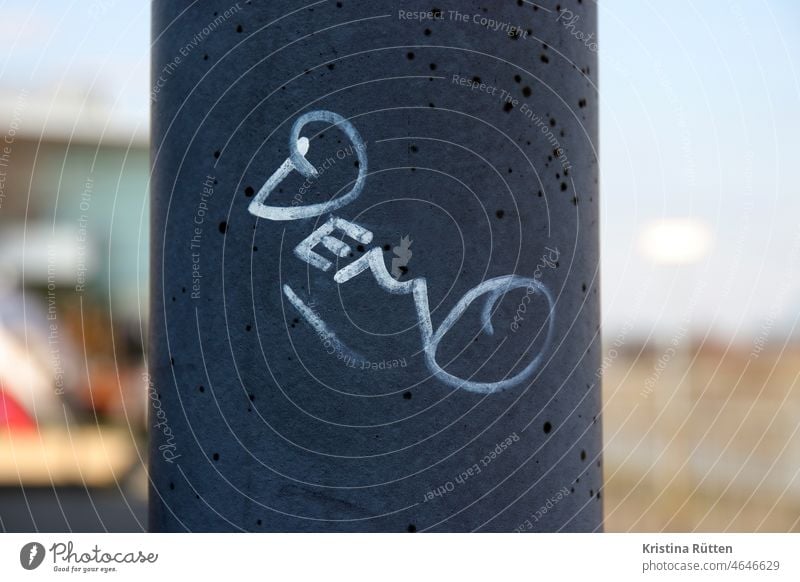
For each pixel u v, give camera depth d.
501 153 2.04
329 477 1.97
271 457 2.00
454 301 1.99
